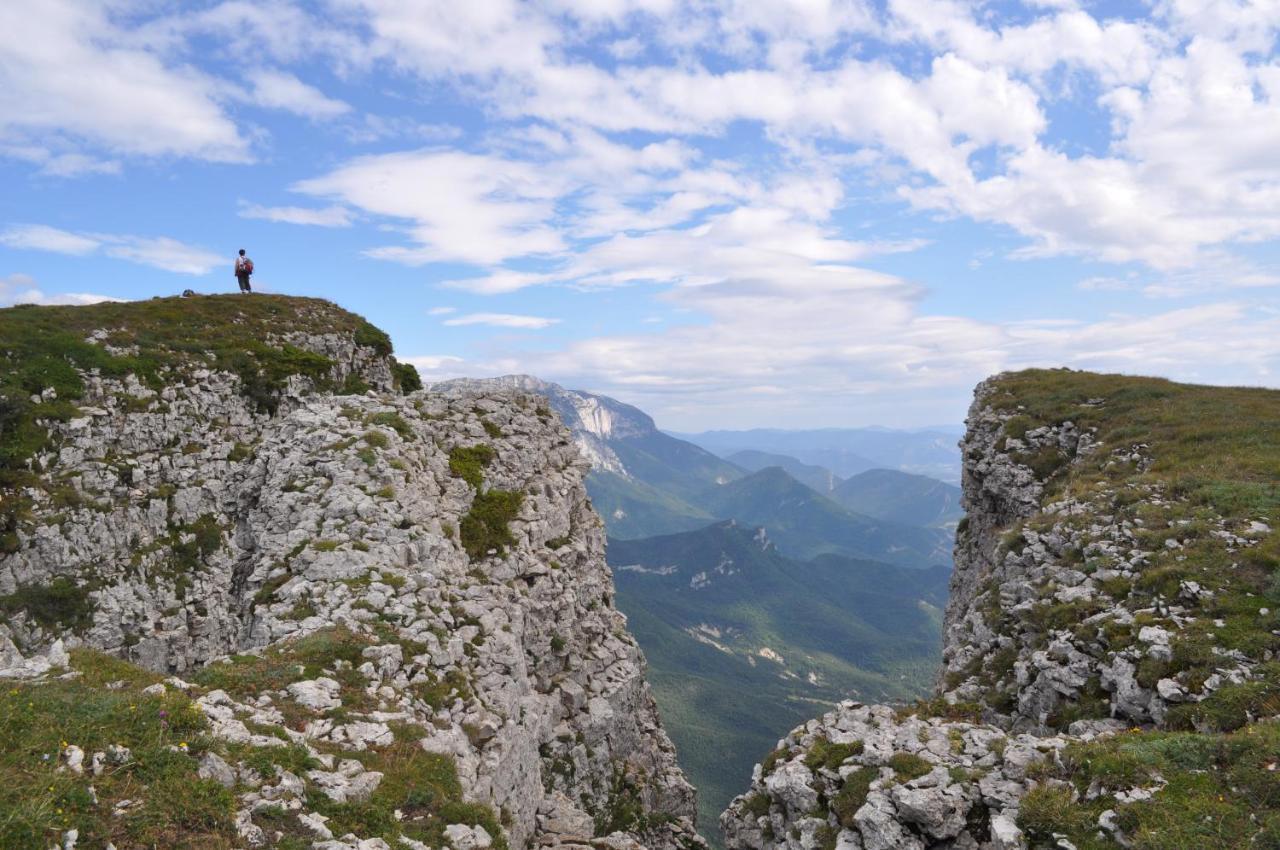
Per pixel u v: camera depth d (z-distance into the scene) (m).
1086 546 26.86
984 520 47.06
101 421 47.25
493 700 23.59
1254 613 19.52
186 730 13.50
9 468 41.53
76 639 39.22
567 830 25.78
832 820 16.80
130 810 10.96
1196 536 24.44
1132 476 32.72
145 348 54.53
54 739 11.73
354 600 23.31
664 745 43.91
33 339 49.69
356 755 16.36
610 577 46.38
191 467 50.22
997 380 56.69
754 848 19.53
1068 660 20.84
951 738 17.66
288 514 28.98
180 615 44.16
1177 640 18.80
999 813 14.73
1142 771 13.98
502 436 40.78
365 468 30.11
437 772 17.27
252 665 19.08
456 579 28.42
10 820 9.55
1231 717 16.00
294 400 59.88
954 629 34.75
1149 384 49.75
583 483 47.06
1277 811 12.05
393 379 77.75
